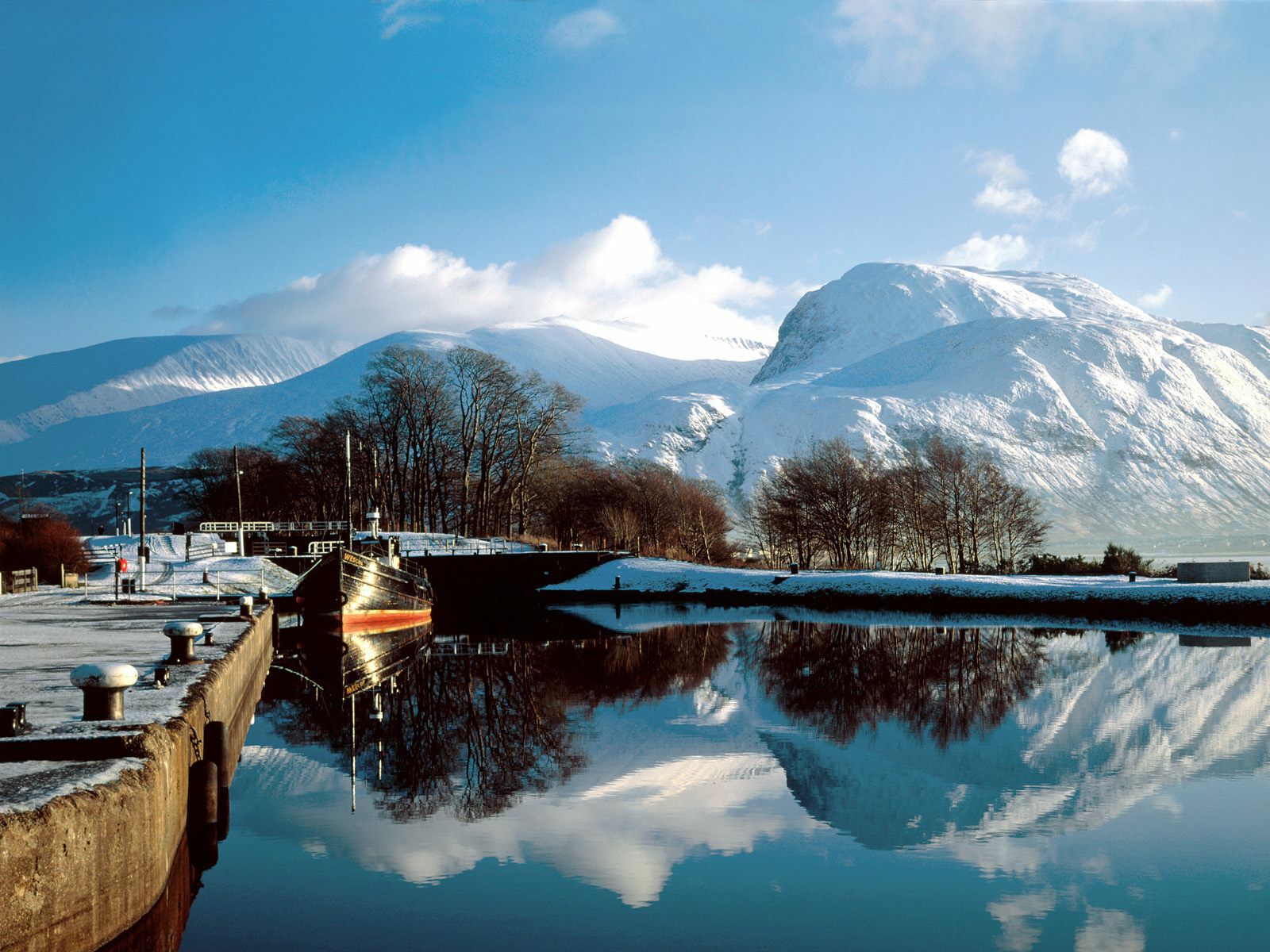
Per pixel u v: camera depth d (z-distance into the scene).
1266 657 42.44
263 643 36.53
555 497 103.88
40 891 8.91
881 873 15.79
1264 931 13.62
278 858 16.11
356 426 105.25
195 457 137.75
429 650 46.28
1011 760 23.39
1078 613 61.72
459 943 12.98
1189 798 20.11
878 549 99.38
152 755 11.61
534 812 19.06
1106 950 12.96
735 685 35.09
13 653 24.48
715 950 12.83
